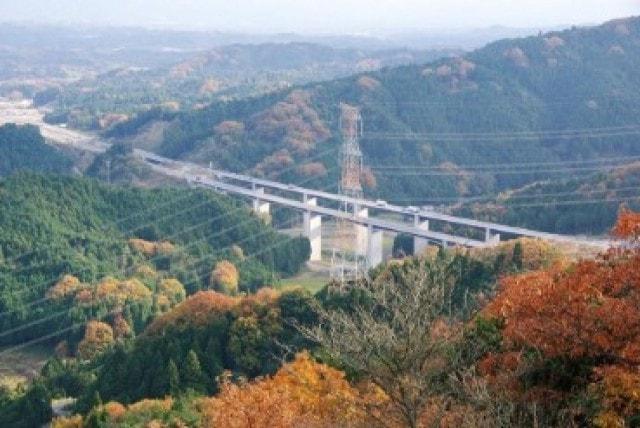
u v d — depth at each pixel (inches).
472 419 1052.5
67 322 4931.1
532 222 6373.0
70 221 6323.8
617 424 1002.1
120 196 6870.1
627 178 6279.5
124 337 4712.1
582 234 6053.2
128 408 2610.7
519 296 1312.7
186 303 3747.5
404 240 6437.0
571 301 1190.3
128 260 5974.4
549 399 1138.7
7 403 3508.9
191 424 2198.6
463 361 1237.7
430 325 1127.0
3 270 5506.9
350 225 6806.1
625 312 1128.2
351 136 7790.4
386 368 1117.1
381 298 1314.0
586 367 1154.7
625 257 1321.4
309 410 1535.4
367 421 1219.9
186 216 6791.3
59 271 5531.5
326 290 3400.6
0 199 6122.1
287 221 7657.5
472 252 3567.9
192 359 2869.1
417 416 1087.0
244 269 6072.8
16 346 5002.5
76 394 3366.1
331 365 1822.1
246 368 3043.8
